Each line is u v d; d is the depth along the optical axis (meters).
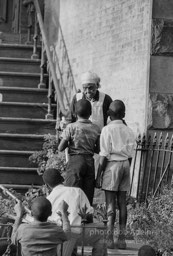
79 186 9.79
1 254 8.37
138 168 12.23
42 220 8.12
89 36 14.55
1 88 15.04
